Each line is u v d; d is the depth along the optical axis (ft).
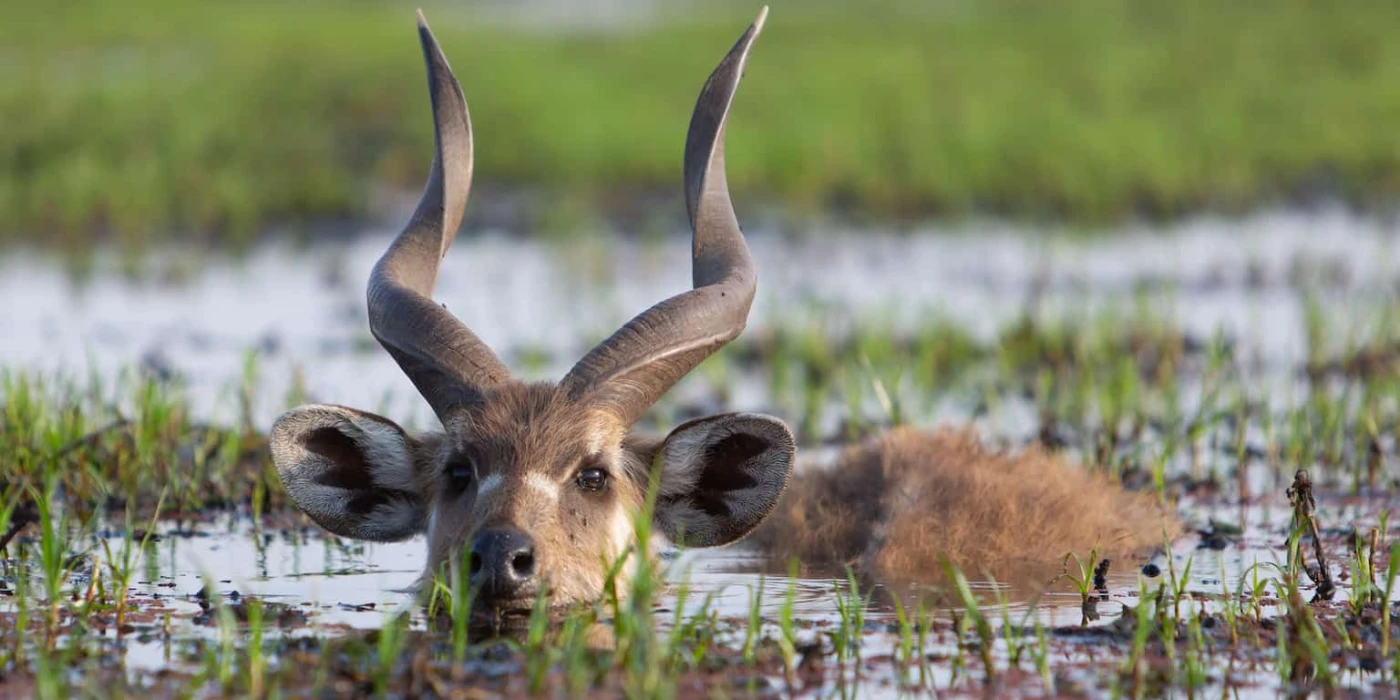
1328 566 33.58
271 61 155.53
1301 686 25.45
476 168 103.30
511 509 28.30
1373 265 75.97
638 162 103.91
